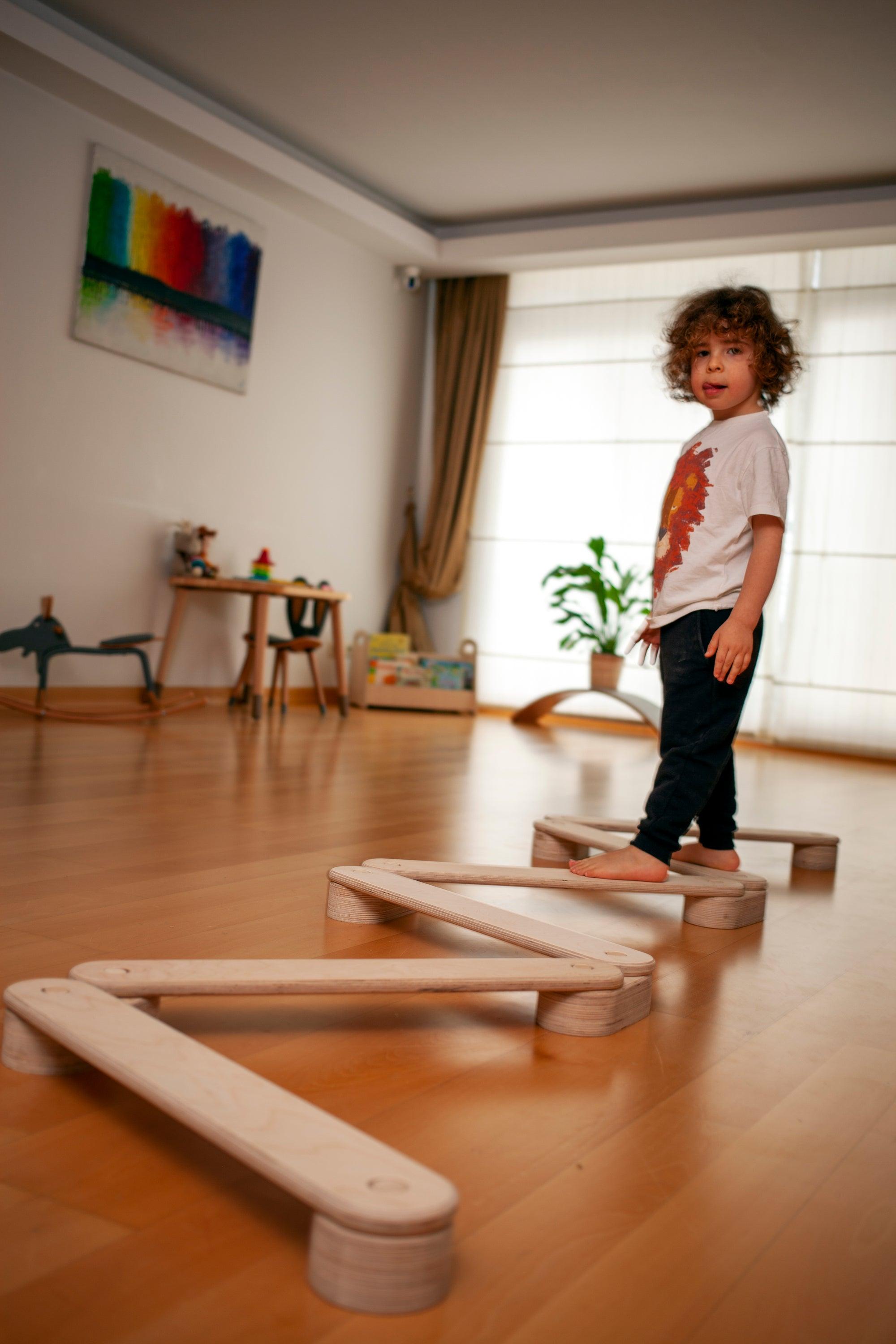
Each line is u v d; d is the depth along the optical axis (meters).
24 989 0.90
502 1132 0.87
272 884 1.63
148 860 1.72
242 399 4.89
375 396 5.77
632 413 5.60
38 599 4.02
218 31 3.79
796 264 5.16
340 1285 0.62
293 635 4.86
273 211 4.94
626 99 4.09
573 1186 0.79
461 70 3.97
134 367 4.33
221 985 0.93
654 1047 1.09
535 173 4.85
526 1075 0.99
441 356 5.99
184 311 4.50
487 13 3.57
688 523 1.64
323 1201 0.63
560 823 1.97
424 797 2.71
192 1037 1.02
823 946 1.58
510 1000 1.22
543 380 5.82
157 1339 0.59
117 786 2.42
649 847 1.58
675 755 1.58
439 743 4.14
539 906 1.67
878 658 5.00
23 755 2.81
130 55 3.96
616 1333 0.62
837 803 3.41
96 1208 0.71
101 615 4.29
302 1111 0.71
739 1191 0.81
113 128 4.12
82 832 1.89
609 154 4.59
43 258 3.91
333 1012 1.12
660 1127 0.90
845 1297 0.68
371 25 3.70
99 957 1.20
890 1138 0.92
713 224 4.99
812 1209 0.79
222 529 4.86
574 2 3.47
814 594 5.12
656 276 5.54
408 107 4.30
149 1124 0.83
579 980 1.08
